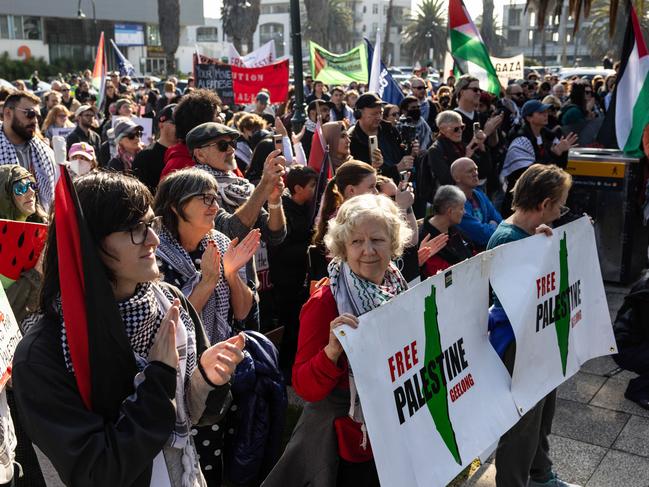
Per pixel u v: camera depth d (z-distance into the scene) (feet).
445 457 8.45
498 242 11.14
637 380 15.11
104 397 5.67
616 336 15.14
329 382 7.70
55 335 5.78
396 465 7.62
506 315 10.32
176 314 6.04
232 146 13.24
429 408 8.37
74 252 5.45
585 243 12.15
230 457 10.15
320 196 16.01
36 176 16.93
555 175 10.95
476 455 8.99
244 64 41.93
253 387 10.06
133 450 5.57
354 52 45.34
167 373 5.87
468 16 31.65
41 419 5.49
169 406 5.83
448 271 8.84
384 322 7.70
